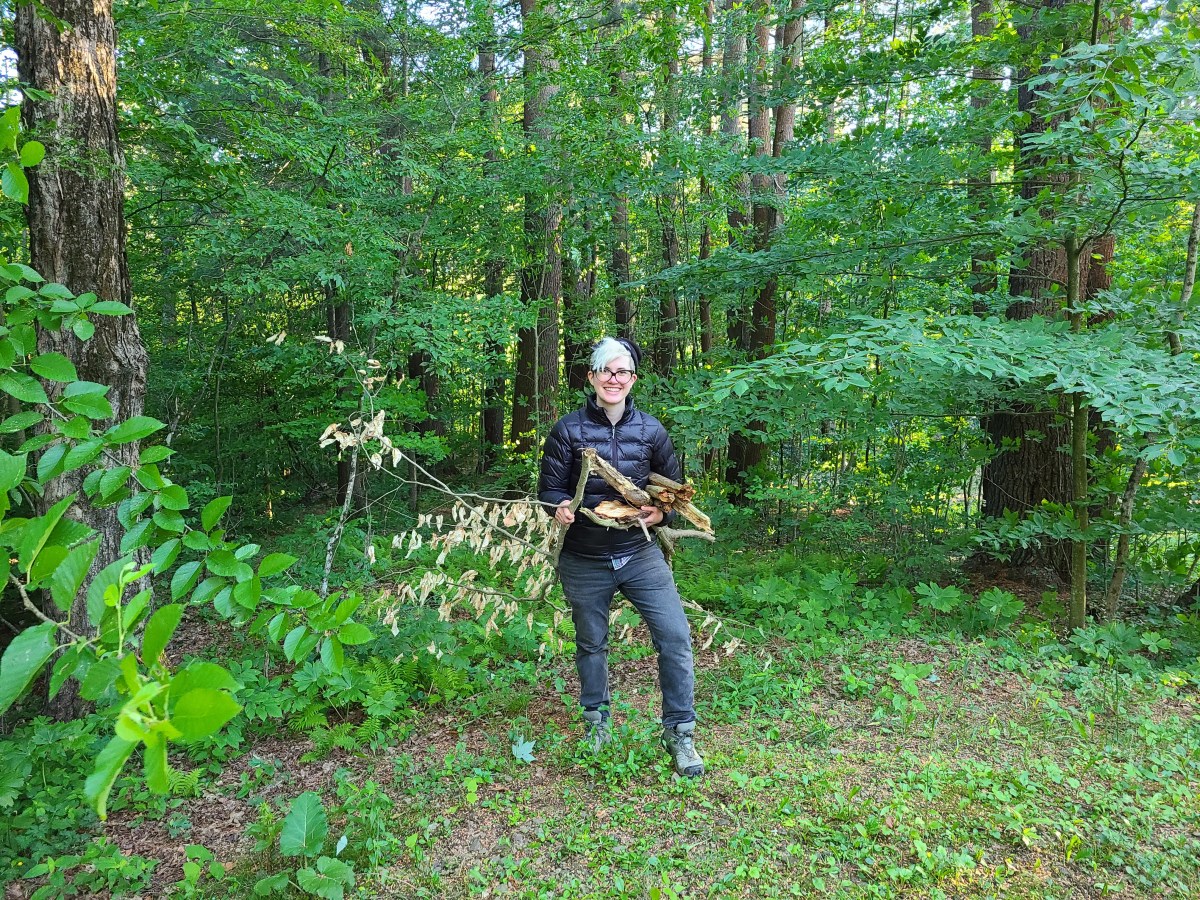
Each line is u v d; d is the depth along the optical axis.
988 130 5.02
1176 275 4.76
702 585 5.55
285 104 6.92
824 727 3.31
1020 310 5.92
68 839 2.74
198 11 5.62
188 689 0.82
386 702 3.59
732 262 6.00
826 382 3.35
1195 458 4.07
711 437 6.01
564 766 3.09
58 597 1.06
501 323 6.59
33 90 3.53
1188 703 3.65
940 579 6.01
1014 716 3.48
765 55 7.75
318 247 6.40
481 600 3.43
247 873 2.44
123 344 4.04
